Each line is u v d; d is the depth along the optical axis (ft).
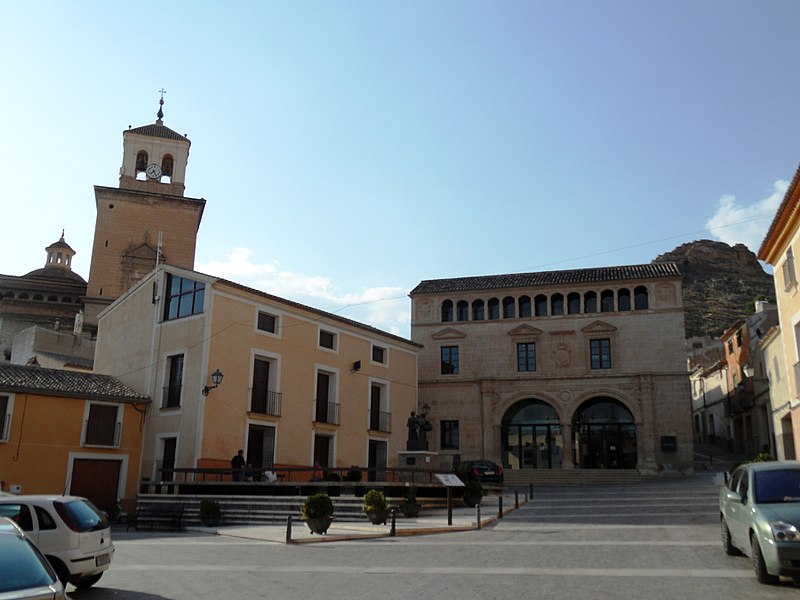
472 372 153.58
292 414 107.55
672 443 137.39
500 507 74.69
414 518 74.13
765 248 83.92
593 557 43.47
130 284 174.09
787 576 33.42
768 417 128.06
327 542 56.18
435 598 30.91
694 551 45.21
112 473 95.14
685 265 448.24
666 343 143.02
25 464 87.15
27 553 21.25
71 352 150.20
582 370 146.72
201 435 93.61
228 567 41.78
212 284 99.45
